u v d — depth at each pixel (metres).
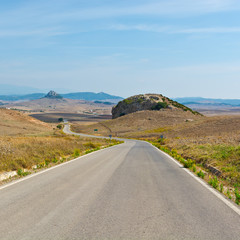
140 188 8.52
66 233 4.62
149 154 22.55
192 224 5.18
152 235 4.58
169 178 10.50
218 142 26.70
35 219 5.36
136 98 184.88
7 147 15.33
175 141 42.91
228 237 4.54
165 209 6.19
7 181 9.91
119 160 17.27
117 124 136.38
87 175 11.04
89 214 5.72
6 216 5.56
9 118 102.50
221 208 6.37
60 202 6.71
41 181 9.64
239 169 11.42
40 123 116.25
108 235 4.55
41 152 17.66
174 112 150.50
